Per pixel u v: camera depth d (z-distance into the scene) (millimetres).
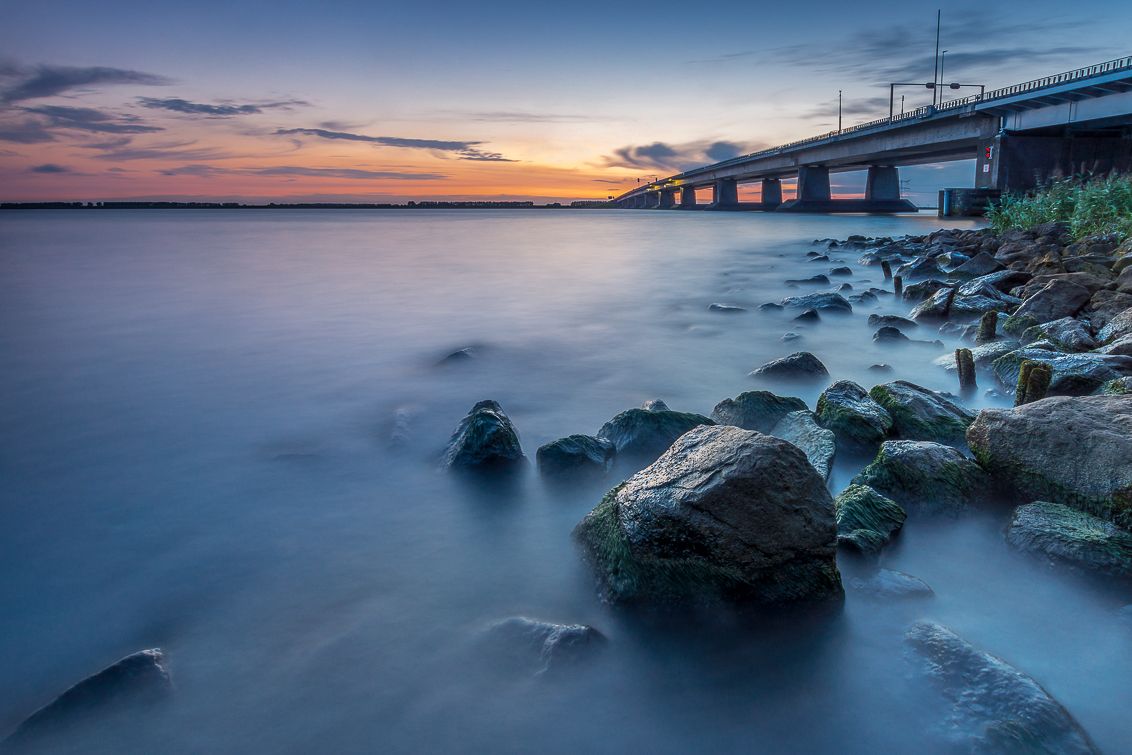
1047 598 3822
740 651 3434
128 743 2910
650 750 2865
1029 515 4223
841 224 65125
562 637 3357
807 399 7797
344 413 7645
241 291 18453
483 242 41781
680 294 17688
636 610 3707
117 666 3217
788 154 109625
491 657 3379
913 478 4758
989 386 7742
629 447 5809
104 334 12430
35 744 2916
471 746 2887
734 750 2859
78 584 4191
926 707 2988
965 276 15805
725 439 3883
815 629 3539
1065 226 19938
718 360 9984
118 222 84688
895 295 15266
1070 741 2688
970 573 4094
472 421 5875
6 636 3697
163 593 4074
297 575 4242
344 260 28453
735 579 3596
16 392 8656
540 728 2979
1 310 15109
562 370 9570
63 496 5496
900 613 3656
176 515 5121
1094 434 4422
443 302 16453
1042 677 3254
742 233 51594
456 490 5426
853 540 4059
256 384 8977
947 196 63000
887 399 6223
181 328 13008
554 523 4867
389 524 4902
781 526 3564
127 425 7316
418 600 3939
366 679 3275
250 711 3080
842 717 3000
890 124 76062
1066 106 53844
